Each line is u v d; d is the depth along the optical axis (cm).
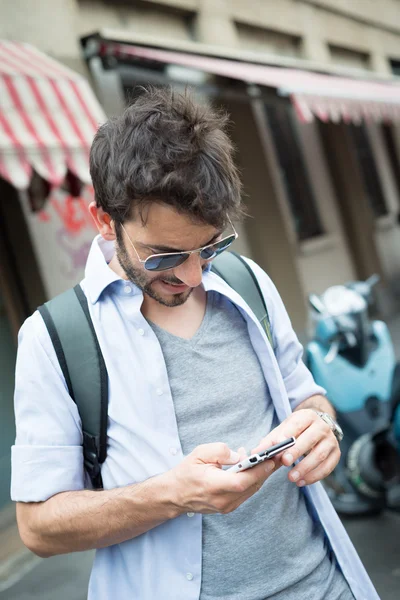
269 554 142
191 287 139
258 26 913
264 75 658
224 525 141
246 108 830
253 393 150
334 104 642
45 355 139
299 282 845
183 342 147
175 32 738
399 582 296
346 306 343
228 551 140
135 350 142
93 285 144
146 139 125
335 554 153
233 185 130
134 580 139
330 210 1008
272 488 147
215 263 164
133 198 125
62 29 538
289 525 147
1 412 488
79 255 543
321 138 1029
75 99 446
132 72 557
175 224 126
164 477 128
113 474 139
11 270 508
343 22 1180
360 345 340
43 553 140
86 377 139
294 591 143
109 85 579
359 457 334
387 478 335
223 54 691
